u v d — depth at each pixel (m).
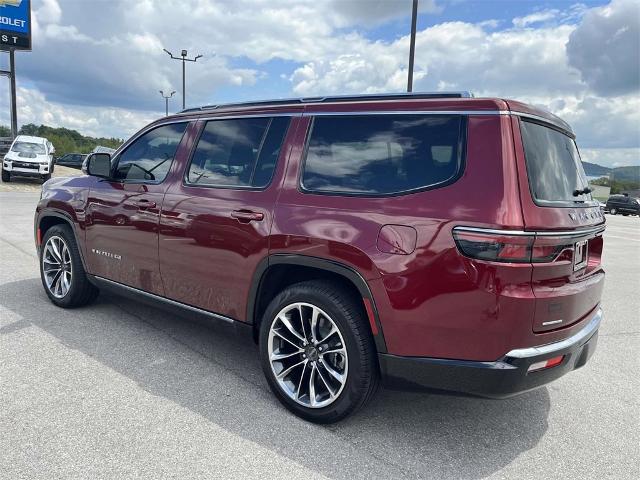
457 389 2.62
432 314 2.60
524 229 2.44
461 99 2.76
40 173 22.27
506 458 2.82
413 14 12.05
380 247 2.74
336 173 3.07
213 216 3.51
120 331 4.44
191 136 3.95
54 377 3.47
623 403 3.60
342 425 3.07
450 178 2.65
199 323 3.76
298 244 3.04
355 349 2.85
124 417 3.00
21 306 4.98
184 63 31.66
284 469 2.59
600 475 2.70
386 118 2.97
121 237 4.24
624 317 5.99
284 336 3.19
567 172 3.03
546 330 2.58
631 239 15.98
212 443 2.78
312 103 3.34
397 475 2.60
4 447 2.63
